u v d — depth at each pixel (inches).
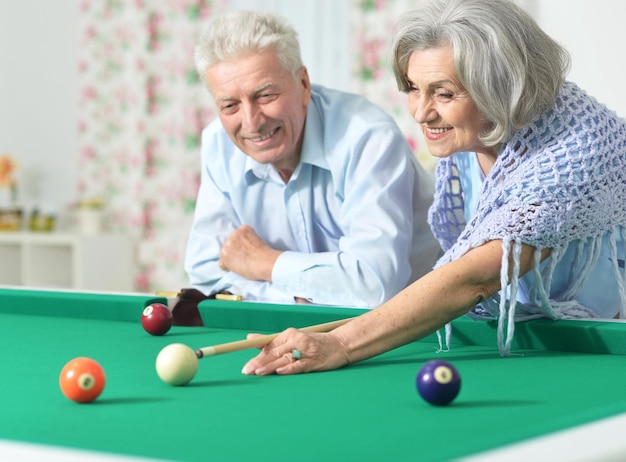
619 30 177.3
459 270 77.0
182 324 99.4
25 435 51.1
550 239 79.4
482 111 80.0
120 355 80.3
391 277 106.0
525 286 87.6
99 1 249.4
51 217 249.4
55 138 258.4
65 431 52.0
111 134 250.1
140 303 100.5
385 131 109.7
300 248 118.9
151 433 51.4
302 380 68.0
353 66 209.5
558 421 51.1
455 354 80.4
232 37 105.1
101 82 250.5
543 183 78.6
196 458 46.1
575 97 82.7
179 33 238.4
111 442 49.4
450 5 79.9
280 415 55.9
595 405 58.0
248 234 115.3
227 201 121.3
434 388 57.4
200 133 238.5
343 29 210.4
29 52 260.8
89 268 236.7
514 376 69.2
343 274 106.4
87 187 253.9
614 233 85.0
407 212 109.2
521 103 79.4
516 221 78.1
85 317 104.2
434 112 82.4
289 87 107.3
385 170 108.7
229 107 107.7
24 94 261.9
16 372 71.9
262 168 115.6
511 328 78.4
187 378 65.4
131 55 244.2
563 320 83.0
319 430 51.9
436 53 79.9
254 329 95.5
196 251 121.6
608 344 79.7
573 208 79.0
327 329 80.2
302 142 112.3
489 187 82.8
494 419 54.1
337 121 111.9
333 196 114.3
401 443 48.6
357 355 74.1
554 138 80.3
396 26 82.7
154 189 244.8
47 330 95.5
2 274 251.4
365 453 46.6
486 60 78.1
